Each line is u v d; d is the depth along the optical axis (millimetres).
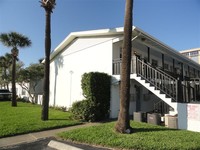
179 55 19219
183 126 9602
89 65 15391
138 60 12586
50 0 12078
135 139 7066
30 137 8219
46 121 10953
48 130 9422
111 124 9719
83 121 11500
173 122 9852
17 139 7949
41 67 26500
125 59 8453
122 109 8195
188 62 23344
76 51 16828
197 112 9148
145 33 12961
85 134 7910
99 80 12859
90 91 12461
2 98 25703
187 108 9547
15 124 9945
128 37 8555
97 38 15023
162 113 13469
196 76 30766
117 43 14422
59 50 18938
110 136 7547
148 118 10836
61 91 18469
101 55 14562
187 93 11617
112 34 13969
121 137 7379
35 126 9656
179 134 7859
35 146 7086
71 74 17203
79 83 16078
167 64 23297
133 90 15523
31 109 16250
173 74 16703
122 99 8258
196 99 14586
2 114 13234
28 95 27375
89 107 11773
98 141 7016
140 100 16141
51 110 16766
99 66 14609
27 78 25938
